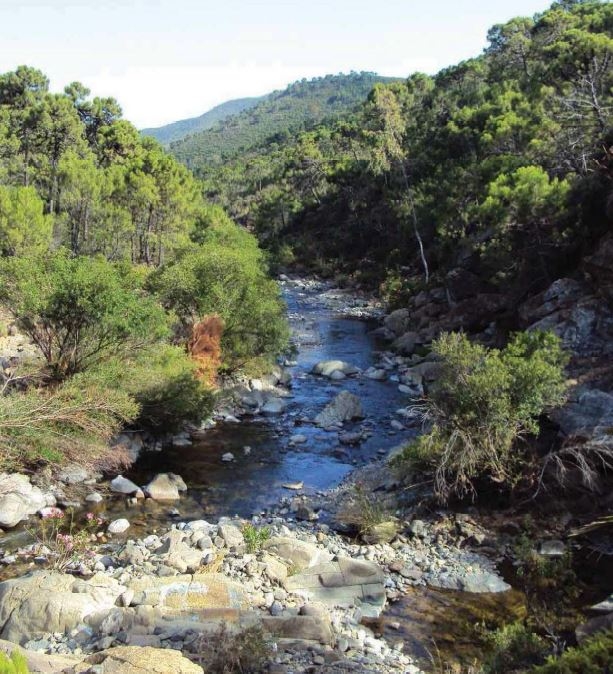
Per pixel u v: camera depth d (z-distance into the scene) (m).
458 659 10.58
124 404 18.33
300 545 13.97
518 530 14.98
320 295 56.75
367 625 11.69
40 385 18.80
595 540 14.26
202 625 10.39
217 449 21.31
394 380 29.81
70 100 65.50
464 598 12.73
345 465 20.08
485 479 16.48
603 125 28.61
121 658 8.31
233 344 26.83
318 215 85.50
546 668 6.48
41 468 17.55
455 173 45.25
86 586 11.64
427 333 34.81
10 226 34.84
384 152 61.81
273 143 192.62
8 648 8.68
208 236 43.25
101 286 19.08
